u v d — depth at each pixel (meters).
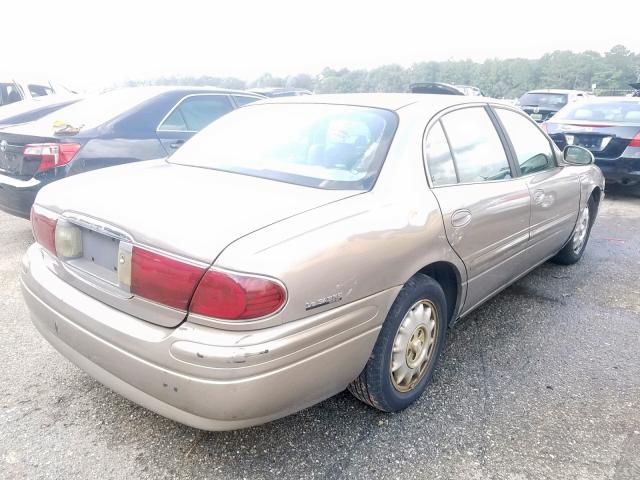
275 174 2.49
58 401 2.60
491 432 2.46
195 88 5.69
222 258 1.75
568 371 3.02
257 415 1.87
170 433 2.39
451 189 2.68
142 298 1.92
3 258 4.64
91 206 2.15
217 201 2.10
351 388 2.46
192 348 1.76
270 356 1.78
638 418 2.59
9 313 3.54
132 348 1.91
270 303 1.76
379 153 2.48
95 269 2.15
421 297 2.49
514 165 3.35
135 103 5.15
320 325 1.93
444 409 2.62
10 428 2.39
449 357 3.14
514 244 3.28
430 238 2.43
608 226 6.43
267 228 1.89
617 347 3.32
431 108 2.82
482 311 3.82
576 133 7.78
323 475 2.17
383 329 2.32
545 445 2.38
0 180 4.71
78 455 2.24
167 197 2.16
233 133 3.01
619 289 4.30
